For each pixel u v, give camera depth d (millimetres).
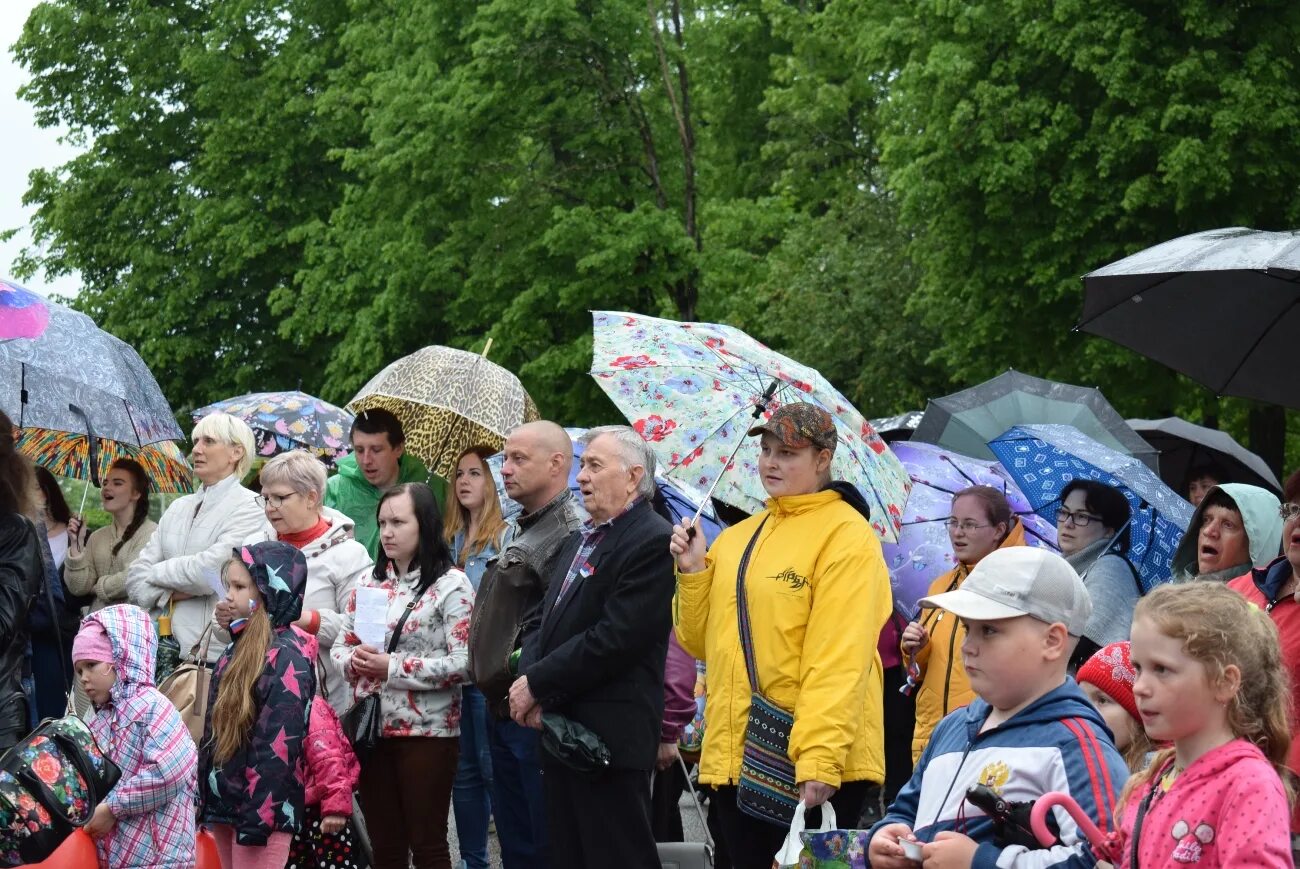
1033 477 8297
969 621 3797
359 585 7012
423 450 8844
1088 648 6223
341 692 7070
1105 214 17547
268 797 5867
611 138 22672
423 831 6617
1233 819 3088
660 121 23438
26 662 6441
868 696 5320
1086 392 10750
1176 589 3268
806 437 5410
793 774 5219
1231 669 3164
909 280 23234
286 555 6121
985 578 3773
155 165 29000
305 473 7184
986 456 10539
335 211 25062
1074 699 3730
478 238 23359
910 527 8688
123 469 8914
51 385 7539
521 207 22594
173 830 5691
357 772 6367
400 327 23953
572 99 22734
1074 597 3762
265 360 27844
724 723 5387
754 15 28031
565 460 6172
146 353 27719
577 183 22859
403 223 23266
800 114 27484
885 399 23797
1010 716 3771
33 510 6504
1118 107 17531
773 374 6336
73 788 5508
